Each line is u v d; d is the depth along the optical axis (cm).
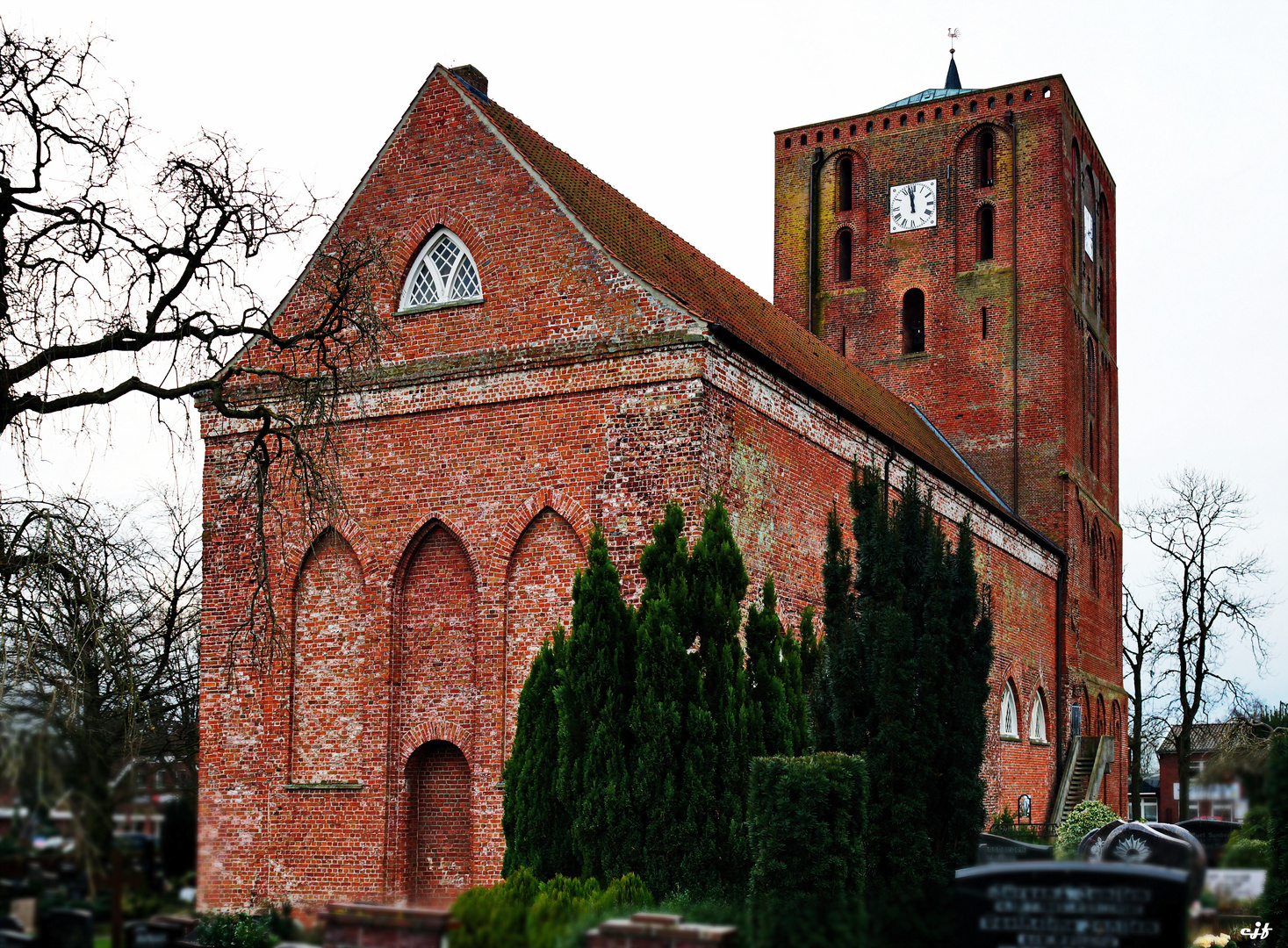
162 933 686
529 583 2255
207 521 2553
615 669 1677
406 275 2470
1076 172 4700
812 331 4722
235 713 2456
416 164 2480
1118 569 5238
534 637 2236
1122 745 5056
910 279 4612
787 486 2444
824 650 1756
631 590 2153
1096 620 4800
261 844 2386
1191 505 5072
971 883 754
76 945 657
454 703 2298
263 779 2408
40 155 1830
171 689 3684
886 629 1673
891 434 2984
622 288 2245
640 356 2203
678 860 1592
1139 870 738
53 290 1798
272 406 2511
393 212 2486
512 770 1753
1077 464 4547
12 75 1769
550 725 1736
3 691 855
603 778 1634
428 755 2336
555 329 2292
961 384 4497
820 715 1756
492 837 2208
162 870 693
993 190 4544
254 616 2264
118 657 2111
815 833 1432
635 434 2192
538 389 2281
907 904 759
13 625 1797
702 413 2152
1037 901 744
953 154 4603
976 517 3569
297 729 2406
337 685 2388
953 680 1731
